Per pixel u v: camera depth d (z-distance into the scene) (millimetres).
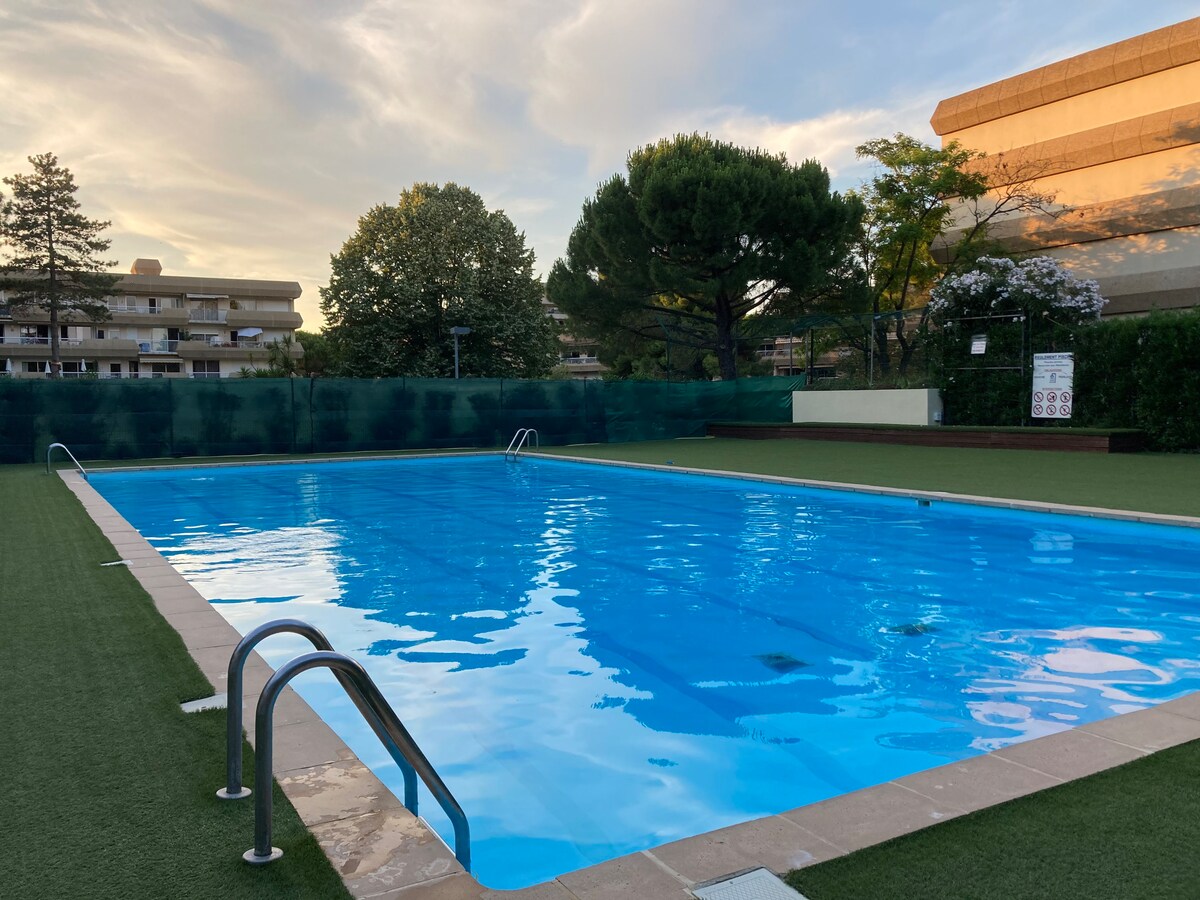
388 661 5105
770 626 5855
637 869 2260
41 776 2908
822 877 2178
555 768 3611
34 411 18625
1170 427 17234
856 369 25250
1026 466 15141
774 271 27469
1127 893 2070
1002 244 31391
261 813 2295
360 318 38125
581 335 33969
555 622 6000
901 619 6004
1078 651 5219
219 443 20375
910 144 30719
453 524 10719
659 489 14398
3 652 4473
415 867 2281
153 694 3805
